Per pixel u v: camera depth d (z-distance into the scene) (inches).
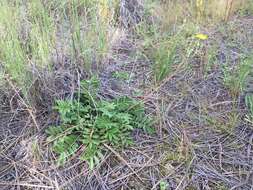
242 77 72.9
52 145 60.7
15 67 61.8
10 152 60.4
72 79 67.0
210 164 60.7
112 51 82.5
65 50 72.7
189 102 72.0
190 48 83.7
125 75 75.0
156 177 58.4
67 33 73.7
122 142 60.9
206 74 78.2
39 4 70.4
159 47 79.1
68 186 56.4
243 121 68.1
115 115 61.7
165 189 56.6
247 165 60.6
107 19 80.9
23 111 66.0
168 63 75.8
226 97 73.6
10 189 55.7
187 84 75.8
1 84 65.5
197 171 59.4
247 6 102.1
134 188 56.9
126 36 88.4
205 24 94.4
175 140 63.7
